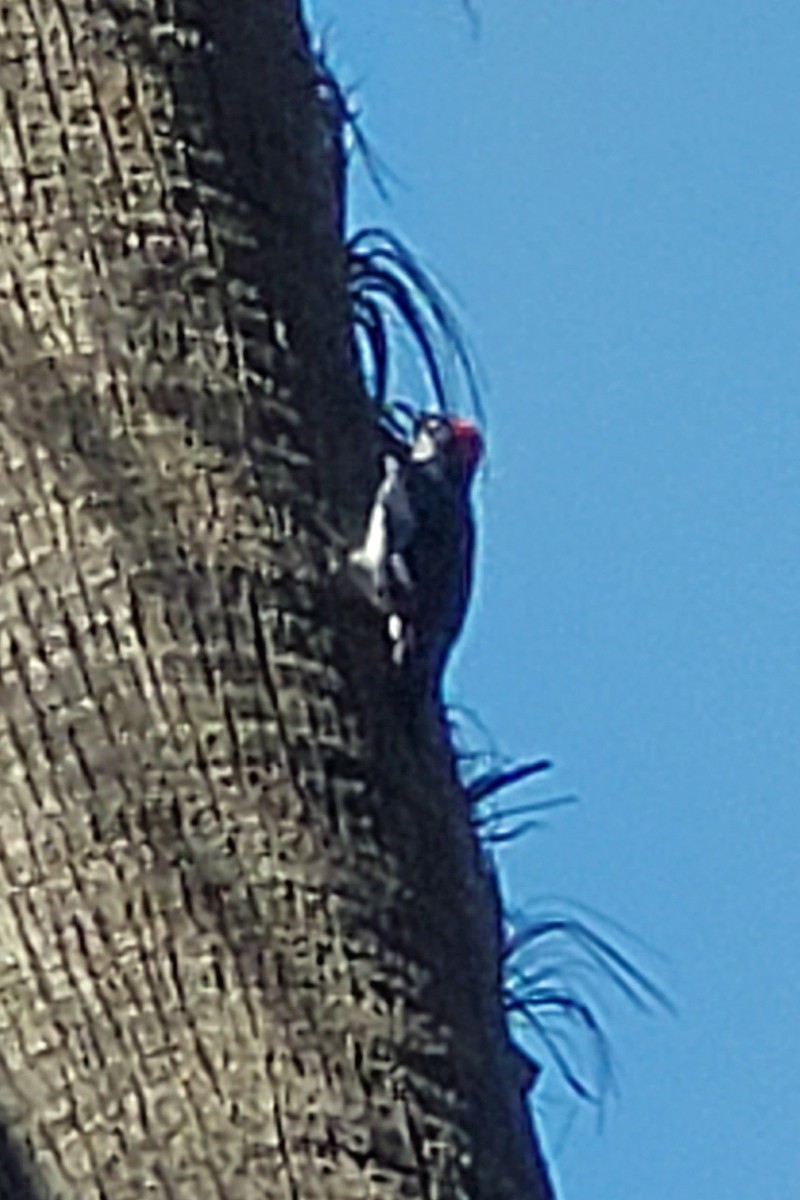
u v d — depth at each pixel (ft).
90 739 24.49
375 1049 24.16
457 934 25.22
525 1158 25.05
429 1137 24.12
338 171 28.81
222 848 24.38
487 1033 25.14
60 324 25.57
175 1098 23.70
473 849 26.25
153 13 26.68
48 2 26.43
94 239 25.85
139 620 24.84
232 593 25.17
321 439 26.27
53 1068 23.80
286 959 24.20
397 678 25.77
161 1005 23.91
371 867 24.81
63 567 24.91
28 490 25.09
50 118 26.13
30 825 24.30
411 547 26.14
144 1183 23.52
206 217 26.27
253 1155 23.62
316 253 27.17
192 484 25.40
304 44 28.60
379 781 25.20
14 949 24.06
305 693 25.13
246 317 26.14
